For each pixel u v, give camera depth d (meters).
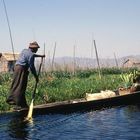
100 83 22.00
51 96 16.27
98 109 13.86
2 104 14.26
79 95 17.66
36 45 11.69
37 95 16.08
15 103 11.80
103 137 9.19
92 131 9.91
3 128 10.38
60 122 11.25
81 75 33.16
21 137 9.32
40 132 9.87
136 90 16.28
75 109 13.23
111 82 22.62
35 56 11.82
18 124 10.94
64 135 9.49
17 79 11.66
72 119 11.79
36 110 12.35
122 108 14.12
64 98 16.78
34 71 11.75
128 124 10.80
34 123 11.10
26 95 15.80
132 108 14.03
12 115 12.43
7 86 18.50
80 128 10.34
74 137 9.24
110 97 14.38
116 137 9.17
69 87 19.31
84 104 13.47
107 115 12.53
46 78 22.31
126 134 9.48
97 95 15.12
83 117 12.19
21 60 11.59
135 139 8.94
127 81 17.56
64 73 32.38
